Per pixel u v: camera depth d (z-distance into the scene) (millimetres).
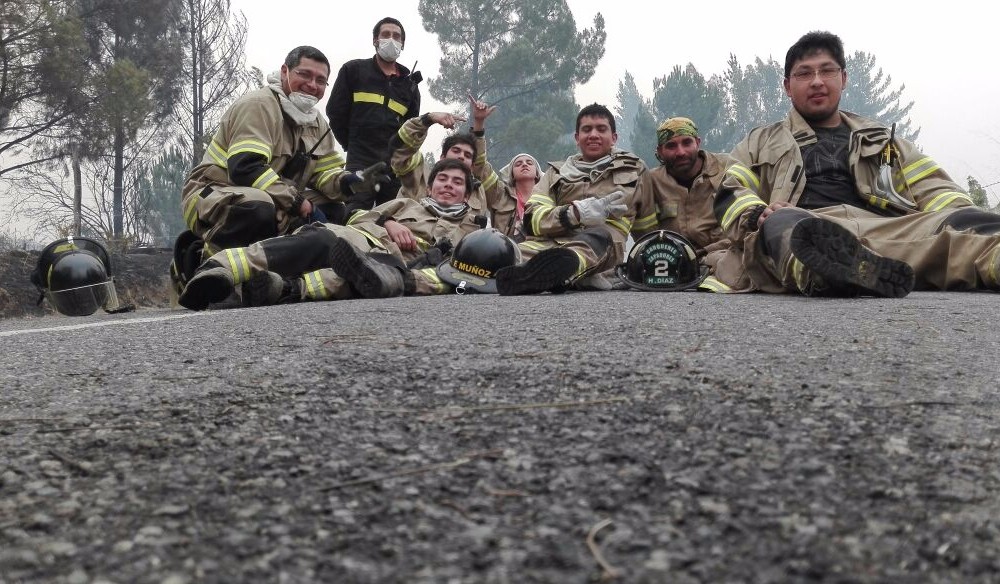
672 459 1151
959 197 4352
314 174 5559
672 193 5289
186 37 25422
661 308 3117
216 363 2035
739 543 881
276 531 937
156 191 25828
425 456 1198
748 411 1387
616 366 1774
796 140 4512
